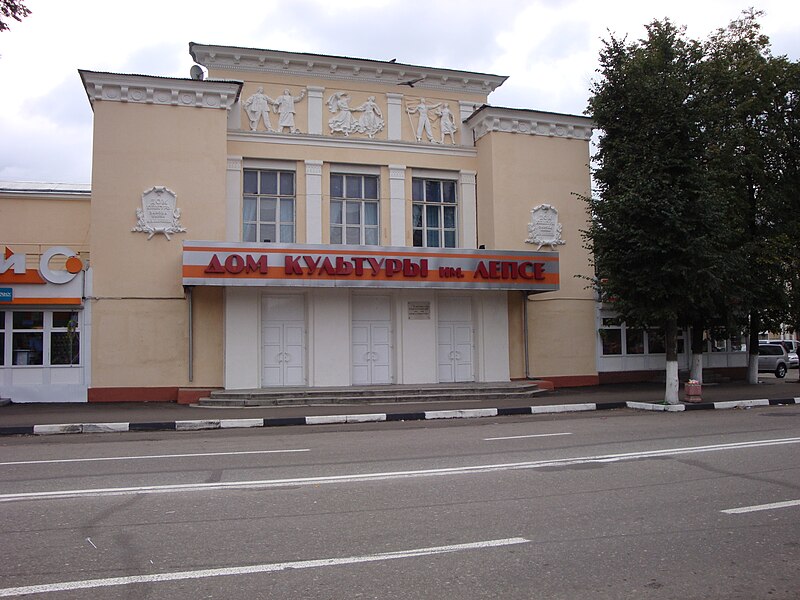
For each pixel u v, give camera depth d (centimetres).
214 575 485
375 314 2128
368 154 2191
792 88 2364
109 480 820
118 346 1870
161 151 1931
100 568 500
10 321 1827
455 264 2022
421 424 1494
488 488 761
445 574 488
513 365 2227
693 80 1819
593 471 854
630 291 1781
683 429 1282
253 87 2111
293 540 568
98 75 1889
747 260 2281
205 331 1941
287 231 2122
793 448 1025
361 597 446
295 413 1630
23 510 670
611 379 2403
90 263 1867
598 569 499
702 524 615
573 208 2312
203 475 852
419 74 2253
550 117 2284
